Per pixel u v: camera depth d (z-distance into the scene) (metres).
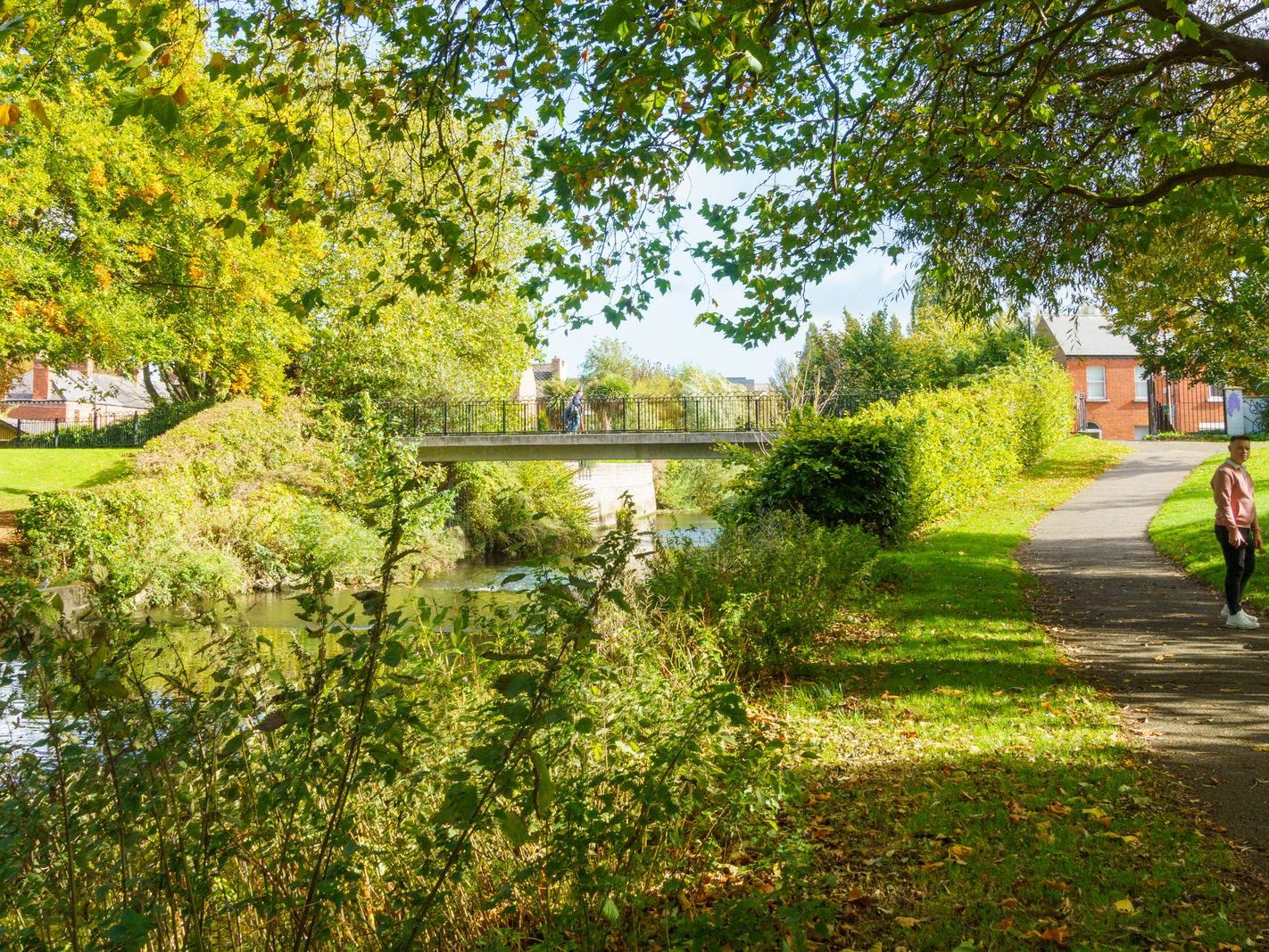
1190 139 9.66
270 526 20.61
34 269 18.94
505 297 31.39
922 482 17.38
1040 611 10.71
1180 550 13.88
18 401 59.81
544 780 2.49
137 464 21.34
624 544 2.90
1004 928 3.73
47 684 2.77
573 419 32.88
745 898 3.34
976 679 7.91
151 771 2.71
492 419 34.28
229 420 23.81
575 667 3.18
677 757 3.33
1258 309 15.09
